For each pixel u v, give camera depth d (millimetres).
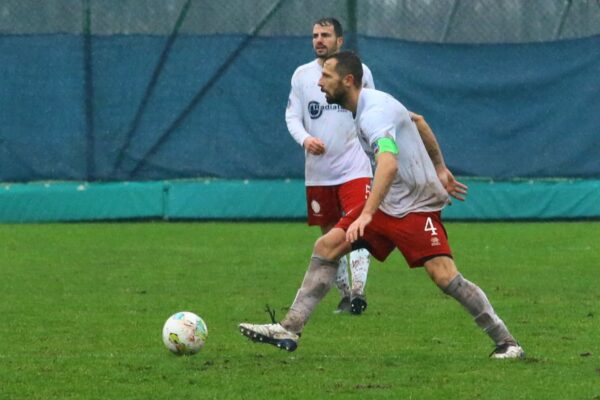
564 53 62031
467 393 23000
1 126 61906
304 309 26625
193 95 62125
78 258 48312
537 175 62781
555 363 26188
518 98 62125
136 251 50750
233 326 32312
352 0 61531
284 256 49094
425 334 30828
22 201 62500
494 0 61719
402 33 61531
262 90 62062
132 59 61969
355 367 25734
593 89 62125
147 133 62375
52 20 61531
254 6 61719
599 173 62844
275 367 25781
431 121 62031
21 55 61469
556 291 39125
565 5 61906
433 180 26297
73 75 61844
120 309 35312
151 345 29125
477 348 28562
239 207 62844
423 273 44406
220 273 43844
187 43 61906
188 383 24062
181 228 60062
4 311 34844
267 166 62688
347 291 35219
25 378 24672
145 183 62844
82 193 62500
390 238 26500
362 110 25781
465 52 61781
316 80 37375
